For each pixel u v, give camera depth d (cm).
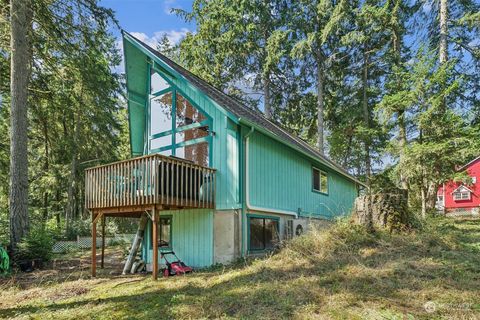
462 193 2827
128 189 777
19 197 1039
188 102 996
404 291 477
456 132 1546
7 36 1135
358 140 2341
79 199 2406
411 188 1811
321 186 1408
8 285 744
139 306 531
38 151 2130
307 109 2492
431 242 688
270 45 2089
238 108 1106
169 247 943
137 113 1147
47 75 1395
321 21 2189
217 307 489
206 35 2177
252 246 895
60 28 1176
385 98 1719
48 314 515
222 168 886
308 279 562
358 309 434
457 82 1572
